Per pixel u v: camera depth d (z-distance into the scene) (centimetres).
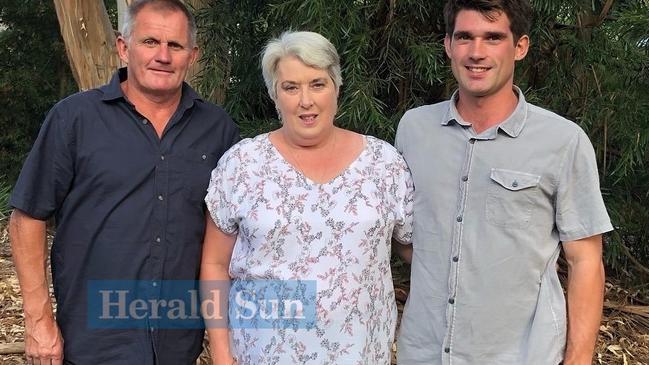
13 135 807
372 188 201
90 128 211
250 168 202
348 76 334
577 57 377
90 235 211
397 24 342
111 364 216
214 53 379
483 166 195
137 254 211
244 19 385
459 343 199
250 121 395
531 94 363
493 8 186
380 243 201
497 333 196
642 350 392
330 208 197
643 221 426
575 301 193
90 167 210
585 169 189
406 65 356
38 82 815
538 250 193
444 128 205
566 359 193
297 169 201
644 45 372
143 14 212
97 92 216
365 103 327
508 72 193
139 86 216
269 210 196
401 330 212
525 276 194
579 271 192
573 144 189
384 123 339
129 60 216
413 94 364
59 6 429
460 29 192
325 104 199
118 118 214
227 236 213
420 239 206
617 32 363
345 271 195
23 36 822
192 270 220
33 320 215
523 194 191
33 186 209
